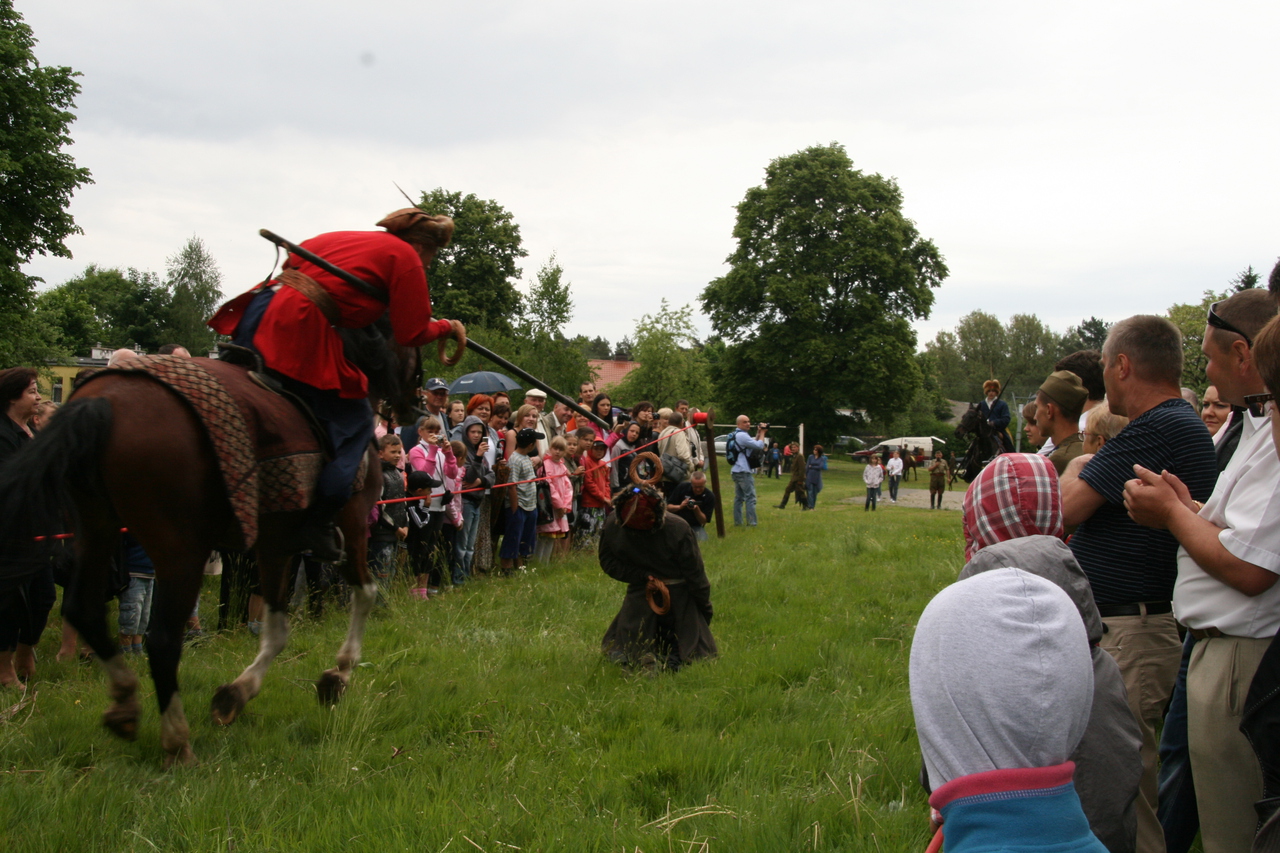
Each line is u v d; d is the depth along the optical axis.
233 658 5.96
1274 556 2.62
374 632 6.70
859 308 42.16
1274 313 3.03
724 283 44.12
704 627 6.02
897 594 8.64
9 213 26.67
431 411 9.53
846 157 42.97
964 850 1.53
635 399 44.66
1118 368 3.54
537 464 10.51
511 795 3.64
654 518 5.75
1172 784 3.33
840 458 59.38
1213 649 2.85
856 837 3.28
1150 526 2.94
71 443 3.49
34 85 26.86
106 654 3.95
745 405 45.19
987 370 94.56
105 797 3.57
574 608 7.82
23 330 29.22
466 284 44.56
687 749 4.18
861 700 5.08
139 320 78.50
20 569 3.42
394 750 4.23
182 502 3.82
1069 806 1.55
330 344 4.47
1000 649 1.60
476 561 9.59
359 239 4.67
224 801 3.57
